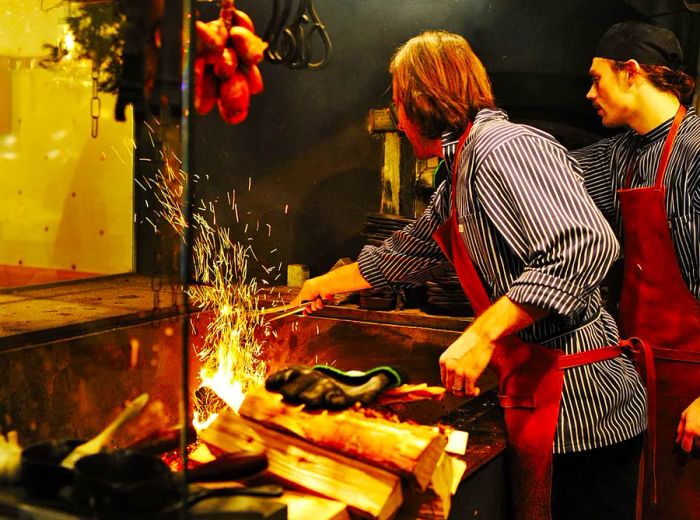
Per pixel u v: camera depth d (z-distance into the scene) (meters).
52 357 1.98
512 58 2.94
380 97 3.05
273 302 2.78
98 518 1.02
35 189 2.43
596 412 1.72
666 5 2.98
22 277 2.56
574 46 2.90
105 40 1.15
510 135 1.62
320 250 3.20
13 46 1.94
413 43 1.76
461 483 1.53
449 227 1.82
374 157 3.09
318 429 1.33
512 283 1.63
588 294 1.54
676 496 2.12
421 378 2.56
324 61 1.83
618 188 2.30
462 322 2.52
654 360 2.16
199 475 1.24
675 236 2.12
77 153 2.27
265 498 1.21
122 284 2.47
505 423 1.77
